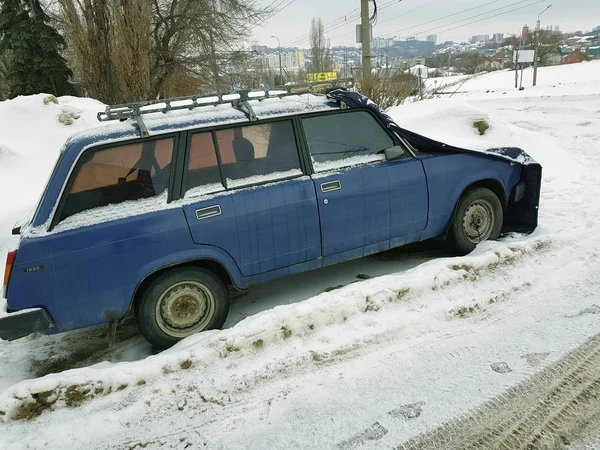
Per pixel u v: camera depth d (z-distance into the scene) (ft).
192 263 12.66
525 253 15.38
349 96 14.70
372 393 10.02
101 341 14.02
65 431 9.38
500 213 16.81
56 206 11.28
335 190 13.71
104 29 57.72
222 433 9.25
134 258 11.64
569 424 8.86
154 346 12.48
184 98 13.20
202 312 12.75
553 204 21.17
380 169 14.43
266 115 13.34
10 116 37.06
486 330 11.98
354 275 16.35
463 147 16.70
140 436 9.27
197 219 12.14
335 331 11.95
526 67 213.46
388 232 14.73
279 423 9.39
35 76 85.20
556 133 38.19
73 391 10.05
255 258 12.94
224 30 81.66
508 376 10.23
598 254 15.39
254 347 11.36
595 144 32.83
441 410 9.40
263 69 111.14
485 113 35.12
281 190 13.07
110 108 12.41
